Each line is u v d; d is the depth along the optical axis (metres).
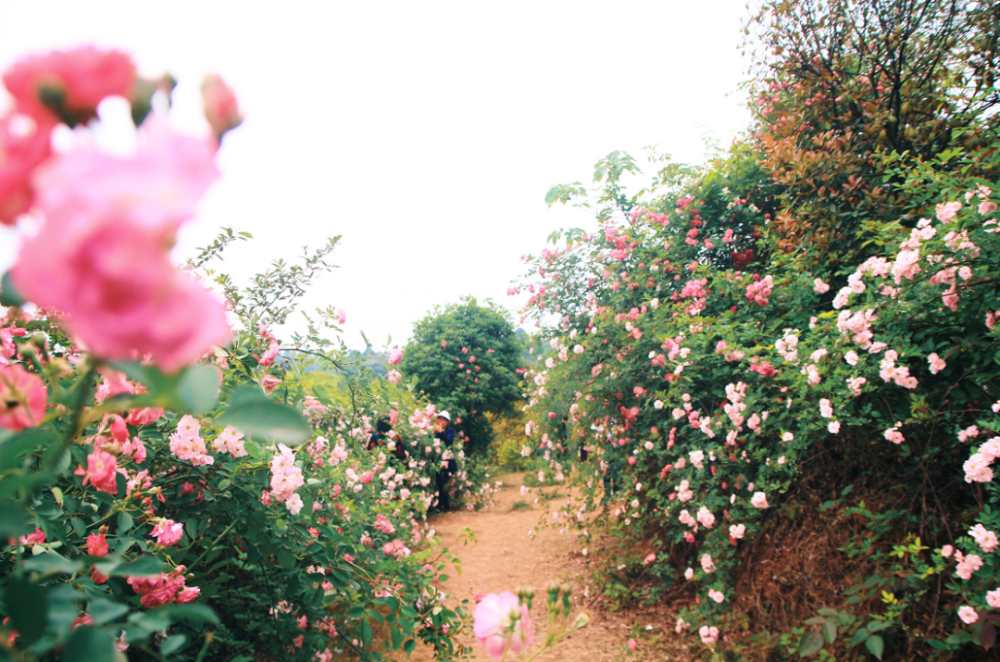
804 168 4.21
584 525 5.43
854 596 2.62
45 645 0.57
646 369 4.79
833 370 2.97
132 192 0.30
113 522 1.63
